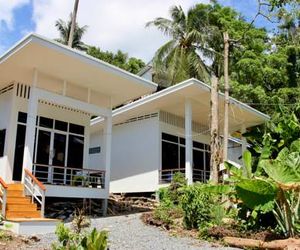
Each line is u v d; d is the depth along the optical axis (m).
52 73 12.64
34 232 9.08
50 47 10.92
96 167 20.78
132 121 18.89
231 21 27.55
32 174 11.21
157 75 26.09
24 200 10.48
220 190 8.63
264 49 27.08
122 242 7.94
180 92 15.33
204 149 20.91
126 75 13.18
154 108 17.62
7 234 8.23
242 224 9.05
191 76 25.86
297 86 26.78
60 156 14.17
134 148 18.41
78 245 4.77
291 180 7.50
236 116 18.88
